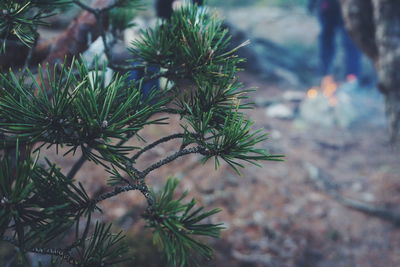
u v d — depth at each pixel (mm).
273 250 3994
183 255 832
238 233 4125
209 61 1108
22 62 1370
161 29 1253
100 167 4371
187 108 1005
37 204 828
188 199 4457
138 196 4172
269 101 7602
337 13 8688
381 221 4625
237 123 934
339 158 6027
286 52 10812
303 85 9000
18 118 796
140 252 3133
